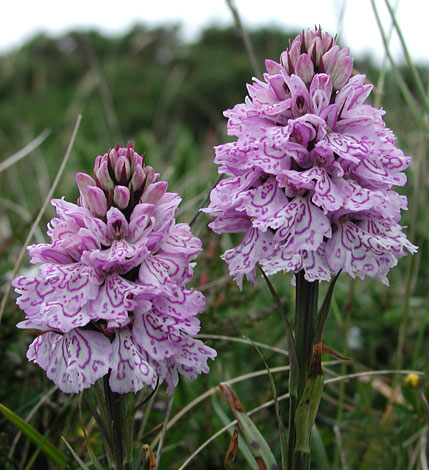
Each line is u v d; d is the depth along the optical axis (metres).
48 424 0.22
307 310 0.15
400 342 0.24
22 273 0.28
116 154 0.15
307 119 0.15
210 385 0.24
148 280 0.14
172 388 0.15
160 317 0.15
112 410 0.15
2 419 0.21
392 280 0.33
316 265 0.14
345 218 0.15
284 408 0.25
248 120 0.15
